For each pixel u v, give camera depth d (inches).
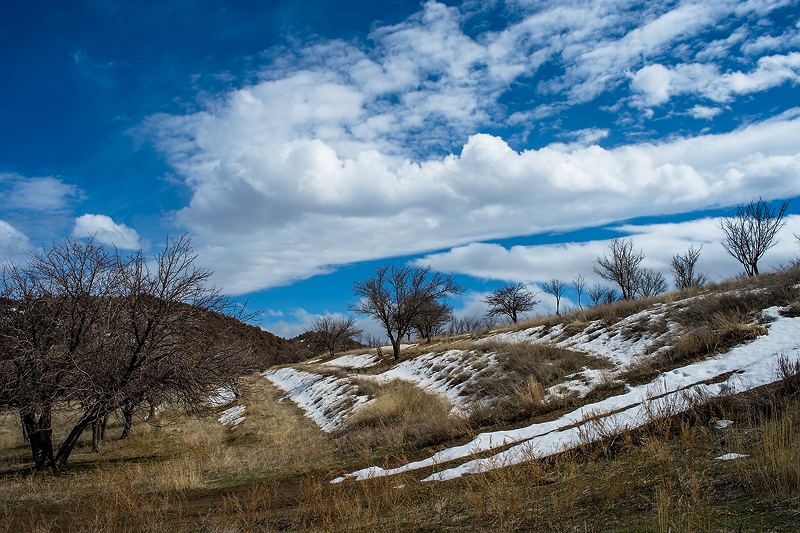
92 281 461.7
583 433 280.5
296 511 252.8
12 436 717.3
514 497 181.6
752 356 358.3
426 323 1545.3
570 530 149.2
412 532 183.6
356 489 292.8
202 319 514.6
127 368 463.2
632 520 145.9
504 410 451.5
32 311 447.5
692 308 576.7
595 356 587.2
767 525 121.8
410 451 405.1
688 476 168.7
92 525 245.0
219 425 904.9
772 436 166.6
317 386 1152.8
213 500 313.1
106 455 574.9
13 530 261.1
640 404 313.6
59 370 438.0
